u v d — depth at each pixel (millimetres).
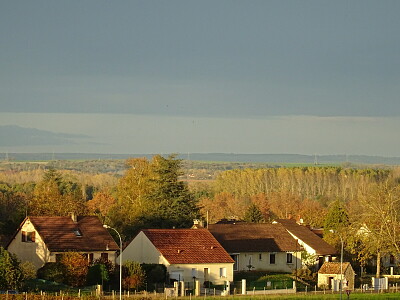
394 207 176500
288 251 176375
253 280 159000
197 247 156750
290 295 133625
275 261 175625
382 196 178500
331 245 191250
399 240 172625
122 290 134875
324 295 135125
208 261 152375
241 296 129875
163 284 142625
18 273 126375
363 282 166625
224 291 136875
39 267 150875
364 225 180625
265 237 179750
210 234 163625
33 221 154375
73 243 151125
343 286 153250
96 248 151250
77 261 137250
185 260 150500
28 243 152875
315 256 180625
